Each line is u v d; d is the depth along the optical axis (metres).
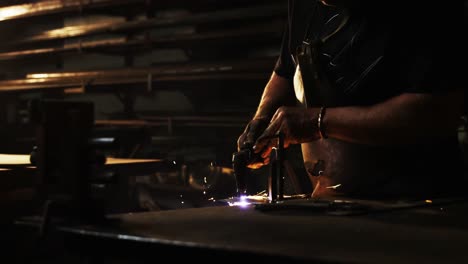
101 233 1.34
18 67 7.39
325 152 2.24
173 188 4.80
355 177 2.16
